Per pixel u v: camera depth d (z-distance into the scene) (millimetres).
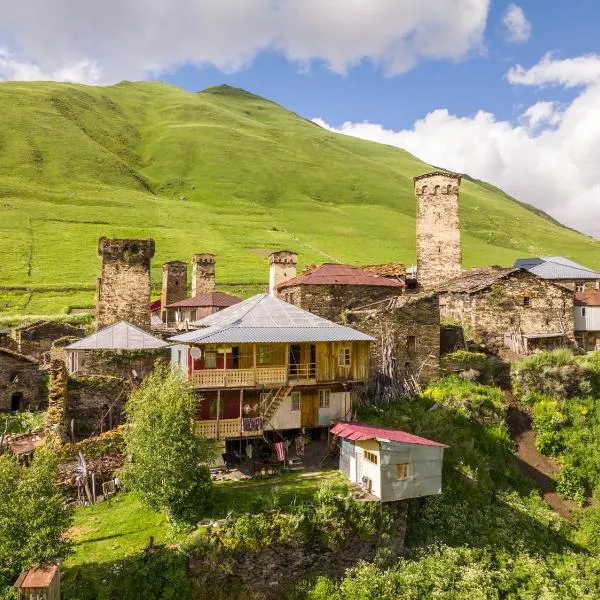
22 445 36812
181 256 134750
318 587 25297
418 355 44500
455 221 68125
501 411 41094
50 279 109500
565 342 52062
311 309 50656
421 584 26406
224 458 33000
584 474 37844
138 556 24516
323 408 36312
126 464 28250
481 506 33156
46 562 22000
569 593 28219
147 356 46188
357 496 28641
